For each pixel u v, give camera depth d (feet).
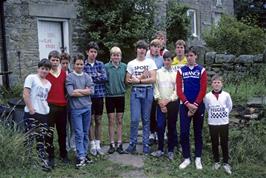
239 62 32.24
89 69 19.58
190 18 59.00
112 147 20.39
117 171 18.01
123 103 20.34
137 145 21.62
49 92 18.11
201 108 18.26
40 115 17.46
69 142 20.49
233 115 22.07
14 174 16.44
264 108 21.98
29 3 33.68
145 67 19.60
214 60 32.83
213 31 48.06
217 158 18.45
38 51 34.65
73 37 36.94
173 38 52.39
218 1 67.77
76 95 18.17
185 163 18.51
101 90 19.79
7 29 32.65
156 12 41.73
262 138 20.20
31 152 17.75
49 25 35.65
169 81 19.42
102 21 36.91
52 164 18.07
